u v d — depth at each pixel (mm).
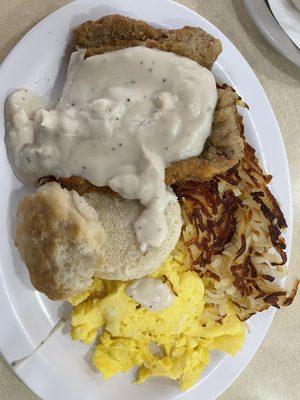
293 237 336
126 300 267
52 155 235
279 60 323
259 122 297
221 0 304
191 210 275
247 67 291
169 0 267
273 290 301
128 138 238
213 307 293
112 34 250
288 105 329
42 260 228
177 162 247
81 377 266
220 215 290
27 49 236
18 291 239
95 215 242
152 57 245
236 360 300
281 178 307
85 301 268
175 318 277
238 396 327
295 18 311
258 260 302
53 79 248
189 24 273
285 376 339
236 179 289
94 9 251
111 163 238
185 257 279
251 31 314
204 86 246
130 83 243
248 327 303
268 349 333
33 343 244
